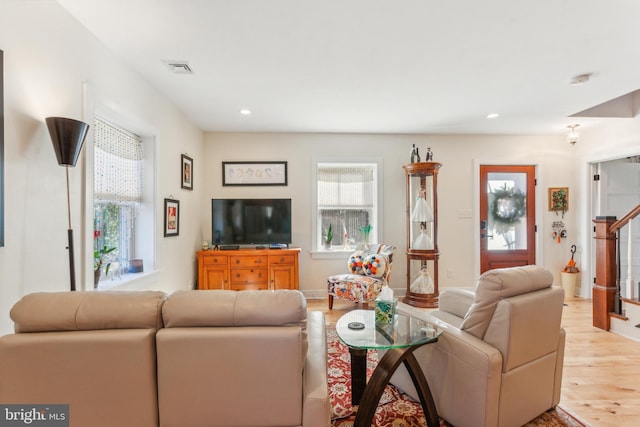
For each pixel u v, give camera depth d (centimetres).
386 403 186
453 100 317
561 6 172
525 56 229
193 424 111
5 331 140
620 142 381
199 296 116
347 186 454
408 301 404
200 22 187
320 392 112
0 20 138
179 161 343
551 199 450
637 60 235
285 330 110
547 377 172
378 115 362
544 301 162
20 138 148
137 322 111
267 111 348
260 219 416
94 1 167
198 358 109
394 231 446
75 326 109
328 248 444
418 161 411
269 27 192
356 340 164
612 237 311
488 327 156
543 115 364
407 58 232
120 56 227
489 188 454
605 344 276
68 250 170
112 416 109
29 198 153
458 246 449
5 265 141
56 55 169
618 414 179
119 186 249
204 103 322
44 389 106
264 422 111
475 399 149
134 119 246
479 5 172
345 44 213
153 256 281
